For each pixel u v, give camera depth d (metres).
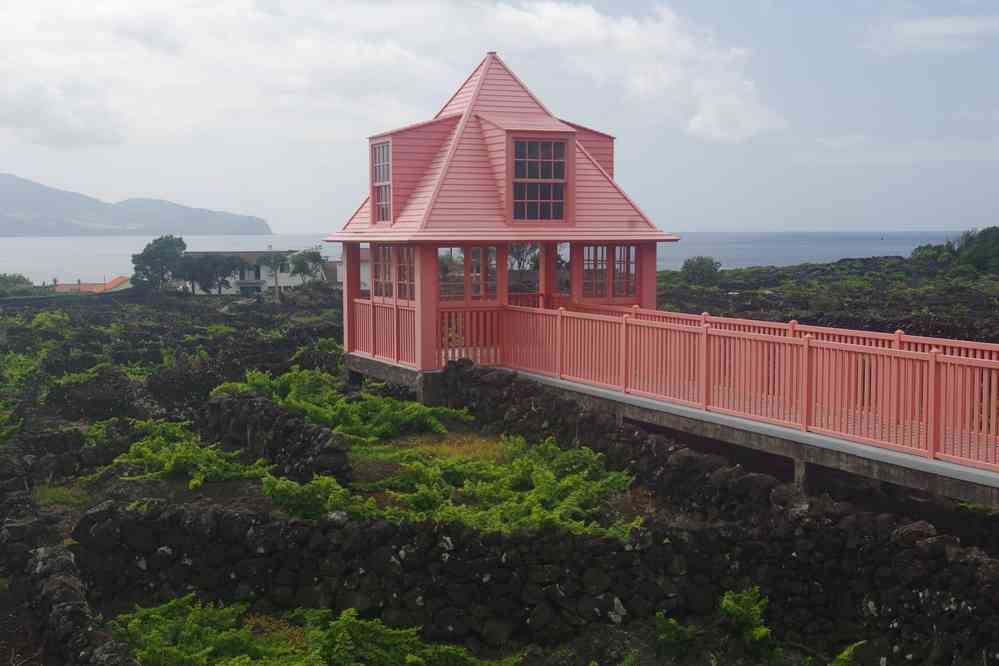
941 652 8.42
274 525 9.98
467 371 16.33
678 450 12.12
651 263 18.44
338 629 8.84
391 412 15.77
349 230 19.88
